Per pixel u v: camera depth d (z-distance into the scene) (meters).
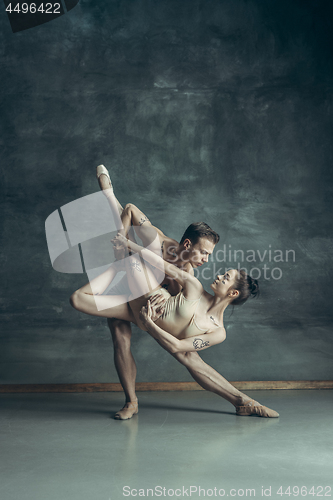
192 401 3.97
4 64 5.19
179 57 5.22
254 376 4.75
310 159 5.22
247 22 5.23
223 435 3.01
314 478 2.34
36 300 5.05
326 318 5.05
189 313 3.19
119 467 2.46
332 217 5.20
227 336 4.92
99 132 5.20
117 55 5.21
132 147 5.20
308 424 3.27
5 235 5.12
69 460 2.56
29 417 3.45
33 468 2.45
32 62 5.19
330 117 5.24
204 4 5.23
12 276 5.08
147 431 3.09
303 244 5.16
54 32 5.20
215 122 5.22
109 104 5.20
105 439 2.92
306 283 5.10
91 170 5.19
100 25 5.20
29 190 5.18
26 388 4.39
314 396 4.16
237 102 5.23
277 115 5.24
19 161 5.18
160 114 5.22
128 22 5.22
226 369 4.77
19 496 2.11
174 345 3.18
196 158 5.22
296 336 4.97
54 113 5.20
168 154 5.21
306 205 5.20
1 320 5.01
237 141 5.22
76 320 4.99
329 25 5.24
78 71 5.20
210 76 5.23
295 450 2.74
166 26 5.23
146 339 4.82
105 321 4.97
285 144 5.23
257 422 3.32
